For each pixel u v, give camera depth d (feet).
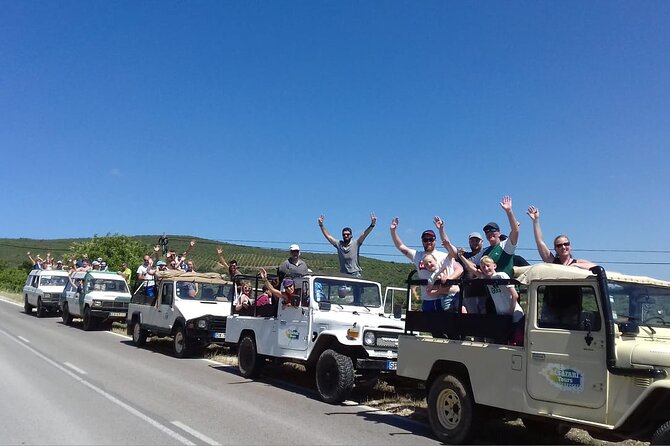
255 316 40.55
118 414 26.40
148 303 55.88
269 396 32.58
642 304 20.29
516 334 22.11
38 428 23.48
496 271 25.09
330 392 30.94
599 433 19.07
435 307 26.76
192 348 48.65
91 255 126.41
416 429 25.80
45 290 85.25
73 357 44.62
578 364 19.44
